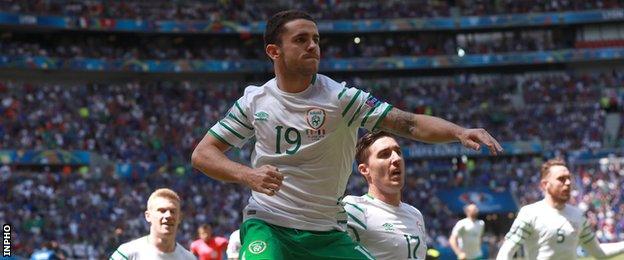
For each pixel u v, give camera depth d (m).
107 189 61.41
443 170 73.25
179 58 82.88
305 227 7.53
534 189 70.75
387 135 10.05
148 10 81.69
